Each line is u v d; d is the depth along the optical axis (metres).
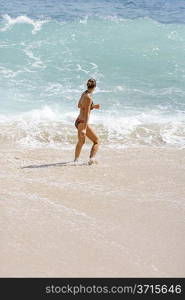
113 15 47.59
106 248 14.53
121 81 32.66
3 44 38.47
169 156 21.80
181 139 23.84
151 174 19.83
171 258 14.20
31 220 15.84
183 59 36.75
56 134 23.58
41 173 19.47
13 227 15.38
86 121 20.06
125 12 49.28
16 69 33.78
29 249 14.31
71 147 22.53
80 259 13.96
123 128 24.66
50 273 13.34
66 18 45.72
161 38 40.91
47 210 16.53
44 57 36.25
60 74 33.31
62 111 27.22
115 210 16.80
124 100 29.44
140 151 22.27
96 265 13.73
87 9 50.00
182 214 16.73
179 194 18.20
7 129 23.84
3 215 16.05
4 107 27.38
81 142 20.33
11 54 36.47
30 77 32.53
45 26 43.03
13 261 13.74
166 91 31.19
